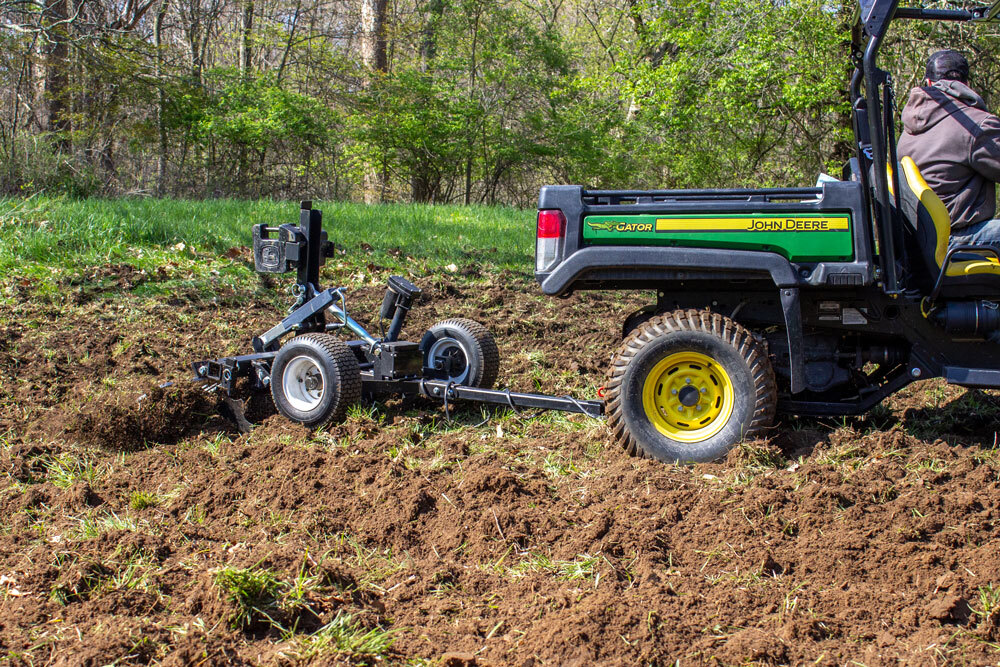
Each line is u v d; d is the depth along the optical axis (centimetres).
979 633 299
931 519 371
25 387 581
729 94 1980
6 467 449
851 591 329
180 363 639
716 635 303
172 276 856
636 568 351
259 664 285
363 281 931
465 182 2980
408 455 471
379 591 338
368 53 2569
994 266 440
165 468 456
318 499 414
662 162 2481
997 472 417
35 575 336
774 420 500
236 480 437
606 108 2655
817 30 1812
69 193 1775
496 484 419
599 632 301
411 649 297
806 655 291
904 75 1766
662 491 416
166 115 2227
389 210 1535
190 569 347
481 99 2581
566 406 496
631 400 454
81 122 2047
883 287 440
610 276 460
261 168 2481
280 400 525
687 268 445
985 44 1714
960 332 449
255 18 2836
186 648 289
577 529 383
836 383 470
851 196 434
